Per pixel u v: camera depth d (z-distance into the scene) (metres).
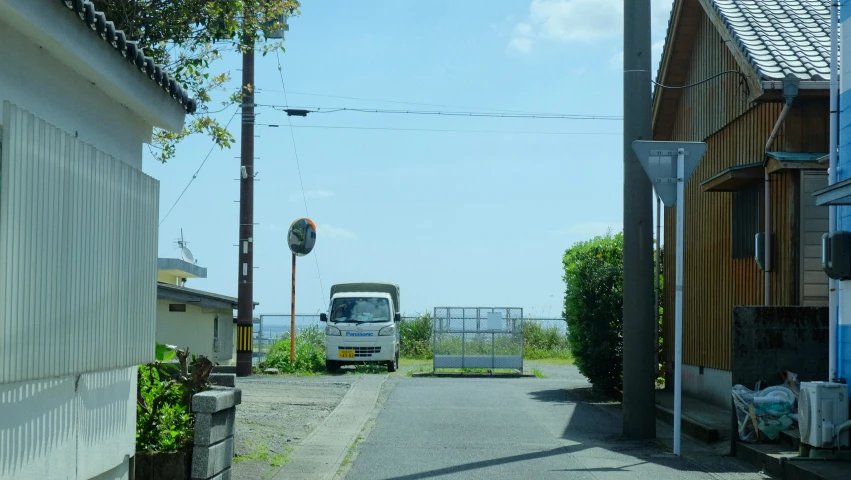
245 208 25.16
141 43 14.52
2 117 5.14
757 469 9.98
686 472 9.72
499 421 14.25
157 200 7.69
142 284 7.33
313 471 9.59
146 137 8.05
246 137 25.30
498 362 25.75
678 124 18.78
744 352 11.28
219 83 16.34
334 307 28.27
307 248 27.25
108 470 6.98
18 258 5.24
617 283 18.77
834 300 10.69
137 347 7.23
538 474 9.51
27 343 5.36
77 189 6.03
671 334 18.94
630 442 12.06
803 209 12.75
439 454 10.84
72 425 6.18
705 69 16.94
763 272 13.80
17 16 5.21
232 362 31.03
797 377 11.20
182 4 14.76
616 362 18.41
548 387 21.11
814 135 13.22
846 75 10.74
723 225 15.75
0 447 5.20
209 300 25.95
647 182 12.46
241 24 15.43
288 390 19.05
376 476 9.37
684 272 18.12
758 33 14.10
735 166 13.91
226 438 8.09
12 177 5.18
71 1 5.50
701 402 16.33
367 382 21.34
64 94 6.30
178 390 8.52
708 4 15.64
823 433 9.47
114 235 6.70
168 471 7.80
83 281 6.13
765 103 13.82
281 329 33.47
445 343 25.89
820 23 14.82
